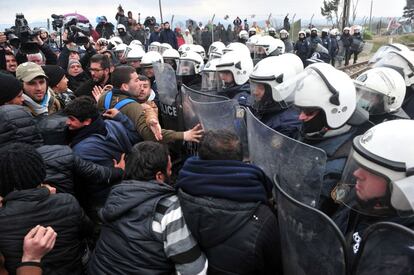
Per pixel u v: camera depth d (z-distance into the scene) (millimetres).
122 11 13523
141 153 1867
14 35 6395
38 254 1600
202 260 1674
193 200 1620
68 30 6836
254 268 1598
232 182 1601
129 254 1708
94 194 2482
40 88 3100
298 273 1497
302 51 15016
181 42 15812
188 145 3277
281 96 2605
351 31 19125
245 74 3840
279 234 1608
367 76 2646
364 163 1403
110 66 4203
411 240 1065
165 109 3816
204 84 4289
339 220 1721
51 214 1771
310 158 1729
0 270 1592
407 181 1322
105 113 2928
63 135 2668
